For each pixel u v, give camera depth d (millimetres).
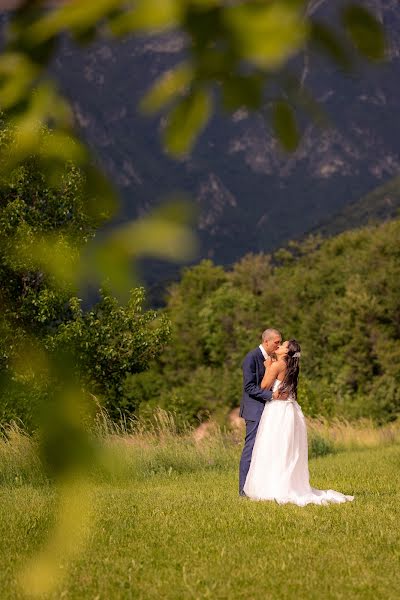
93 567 11125
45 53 1047
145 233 998
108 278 1024
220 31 974
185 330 99562
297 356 17359
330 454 31297
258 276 119875
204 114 1064
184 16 976
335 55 1003
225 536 13414
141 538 13180
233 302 101312
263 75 1037
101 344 28062
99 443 1233
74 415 1224
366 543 12805
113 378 29141
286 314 94750
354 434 36938
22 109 1125
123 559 11680
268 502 16625
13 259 1136
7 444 20828
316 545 12625
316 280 94875
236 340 98938
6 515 15133
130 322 28953
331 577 10781
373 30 1006
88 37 1020
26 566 1174
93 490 1213
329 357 82062
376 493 18422
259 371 17672
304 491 17156
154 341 29672
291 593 10000
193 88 1055
